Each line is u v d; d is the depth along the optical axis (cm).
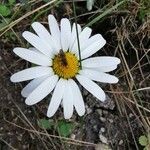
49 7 16
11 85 15
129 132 16
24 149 15
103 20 17
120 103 16
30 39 14
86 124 15
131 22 16
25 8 16
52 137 15
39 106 15
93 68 14
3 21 16
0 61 15
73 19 17
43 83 14
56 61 14
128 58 17
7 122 15
